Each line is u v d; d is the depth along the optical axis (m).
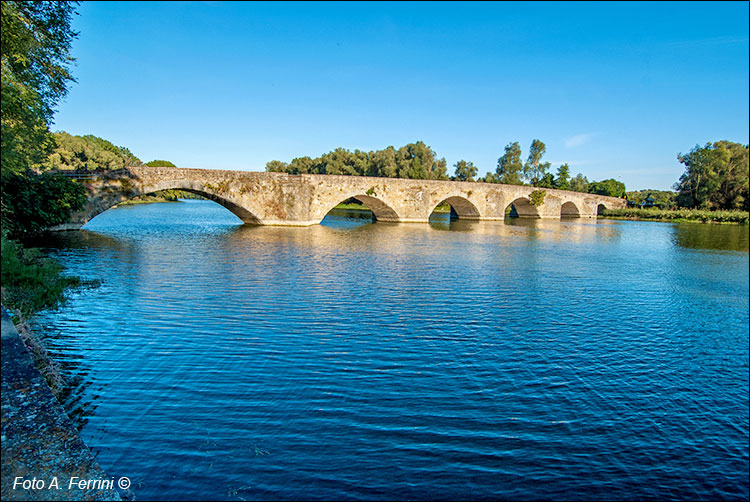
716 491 7.25
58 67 22.50
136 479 6.59
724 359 12.71
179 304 15.60
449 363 11.45
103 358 10.82
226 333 12.86
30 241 29.69
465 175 103.88
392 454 7.61
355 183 52.50
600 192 119.19
